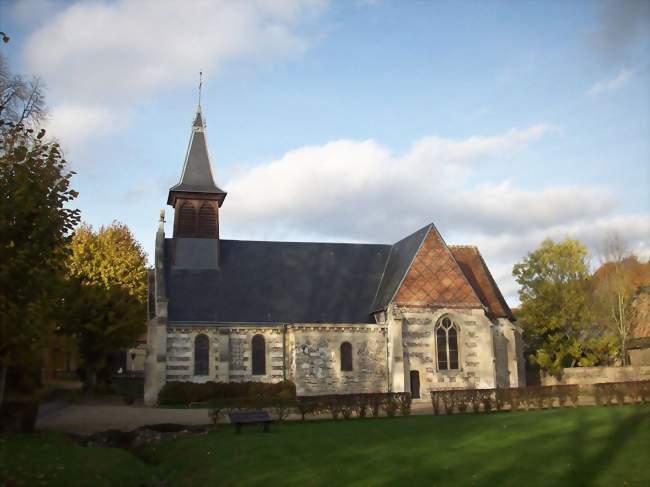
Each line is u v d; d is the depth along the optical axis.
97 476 21.00
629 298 66.31
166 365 48.84
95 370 60.16
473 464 19.16
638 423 25.47
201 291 53.38
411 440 24.48
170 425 31.69
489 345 53.38
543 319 63.28
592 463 18.45
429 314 52.75
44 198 26.08
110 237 74.00
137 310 60.53
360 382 51.81
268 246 59.00
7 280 24.28
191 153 58.59
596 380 59.06
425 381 51.75
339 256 60.12
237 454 23.77
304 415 34.88
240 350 51.06
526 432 25.03
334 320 54.38
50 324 28.58
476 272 61.16
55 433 29.28
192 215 56.47
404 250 57.75
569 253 64.25
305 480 18.81
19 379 41.50
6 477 18.48
